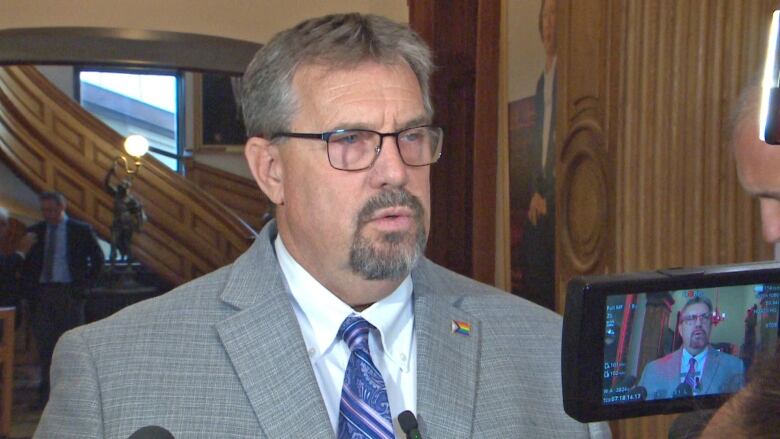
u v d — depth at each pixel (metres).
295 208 1.66
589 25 2.78
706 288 0.99
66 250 8.66
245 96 1.78
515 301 1.87
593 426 1.72
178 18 6.03
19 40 5.09
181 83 12.18
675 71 2.26
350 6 6.24
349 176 1.59
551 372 1.75
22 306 9.08
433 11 4.82
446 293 1.80
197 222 12.20
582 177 2.86
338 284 1.65
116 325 1.66
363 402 1.58
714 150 2.10
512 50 3.79
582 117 2.84
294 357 1.59
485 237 4.09
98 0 5.95
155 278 12.09
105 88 11.95
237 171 12.34
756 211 1.99
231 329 1.61
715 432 0.58
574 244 2.92
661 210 2.32
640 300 0.98
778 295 1.02
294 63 1.65
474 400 1.65
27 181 11.41
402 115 1.60
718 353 1.00
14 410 7.92
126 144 10.39
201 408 1.55
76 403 1.55
